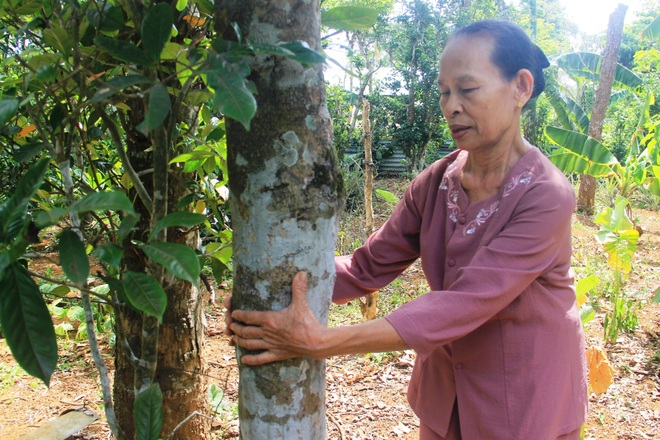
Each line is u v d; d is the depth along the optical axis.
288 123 1.12
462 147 1.38
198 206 1.99
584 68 9.25
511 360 1.40
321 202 1.17
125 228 1.02
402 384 3.72
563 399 1.43
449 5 14.50
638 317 4.99
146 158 1.87
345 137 10.52
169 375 2.18
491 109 1.32
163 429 2.21
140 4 1.14
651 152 6.07
